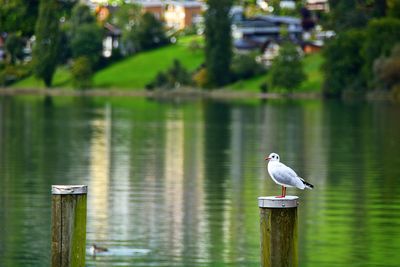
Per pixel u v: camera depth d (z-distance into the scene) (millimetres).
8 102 148875
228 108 135125
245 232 40062
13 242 37969
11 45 140750
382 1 171250
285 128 96625
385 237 38906
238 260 35719
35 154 68812
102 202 46688
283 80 170125
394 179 54625
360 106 133500
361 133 88875
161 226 41062
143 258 35812
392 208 44906
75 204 22781
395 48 148500
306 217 42938
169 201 47188
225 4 183625
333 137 84938
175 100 162000
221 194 49594
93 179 55188
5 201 46594
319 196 48438
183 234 39562
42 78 141500
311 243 38062
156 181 54312
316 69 183750
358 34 158625
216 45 183125
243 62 186000
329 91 160500
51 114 119562
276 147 75875
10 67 150125
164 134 89188
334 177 56062
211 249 37156
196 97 174250
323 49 166375
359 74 157500
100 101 156500
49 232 39688
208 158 67125
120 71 197750
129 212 44094
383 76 147625
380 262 35125
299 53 183500
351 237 38938
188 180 54844
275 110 128750
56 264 22797
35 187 51344
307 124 101812
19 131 91438
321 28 197875
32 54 140875
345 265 34812
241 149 74250
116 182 53781
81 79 184875
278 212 21016
